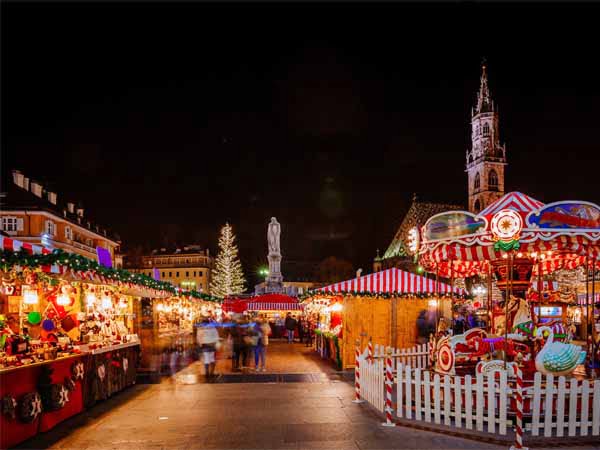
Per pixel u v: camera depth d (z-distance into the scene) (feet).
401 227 295.69
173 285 65.41
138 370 53.06
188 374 50.62
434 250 35.58
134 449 24.45
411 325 56.95
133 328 55.11
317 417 30.86
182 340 83.20
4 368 24.39
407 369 30.55
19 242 28.37
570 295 50.93
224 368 55.67
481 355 34.06
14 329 31.37
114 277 37.96
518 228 29.17
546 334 33.09
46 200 160.25
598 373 37.83
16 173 149.07
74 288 35.76
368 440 25.84
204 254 313.12
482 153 334.03
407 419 30.17
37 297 33.45
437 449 24.34
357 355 37.76
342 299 55.62
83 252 172.45
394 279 56.70
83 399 32.99
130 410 33.14
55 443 25.55
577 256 40.73
